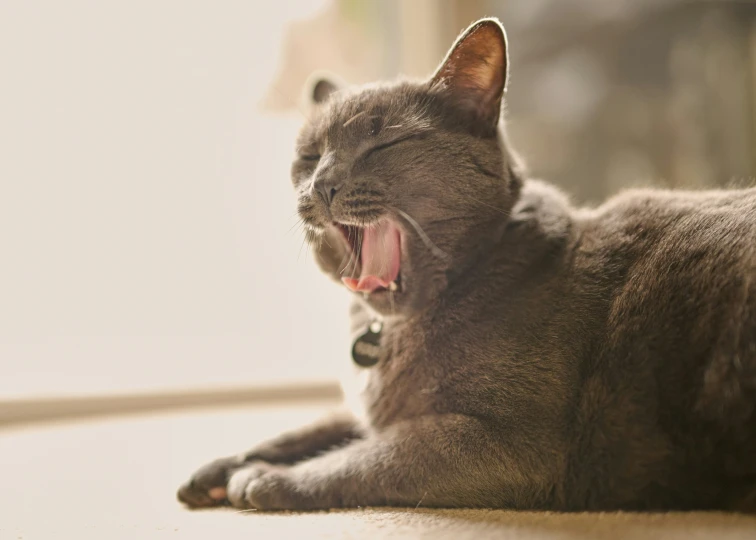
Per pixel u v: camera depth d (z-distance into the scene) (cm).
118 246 123
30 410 117
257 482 78
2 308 117
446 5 138
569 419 76
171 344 127
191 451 98
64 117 119
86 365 122
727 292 74
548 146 151
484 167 81
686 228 78
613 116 155
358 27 141
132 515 78
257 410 122
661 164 156
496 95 81
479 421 77
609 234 81
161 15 123
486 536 69
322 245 86
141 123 123
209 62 125
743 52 153
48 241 119
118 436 106
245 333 131
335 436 87
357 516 74
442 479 76
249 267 127
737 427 73
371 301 82
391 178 80
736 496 74
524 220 82
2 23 115
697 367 74
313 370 133
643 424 75
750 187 84
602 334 77
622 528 69
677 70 156
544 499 76
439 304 81
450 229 81
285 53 132
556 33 151
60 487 86
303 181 86
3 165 116
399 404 81
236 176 126
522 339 78
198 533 73
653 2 152
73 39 118
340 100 86
